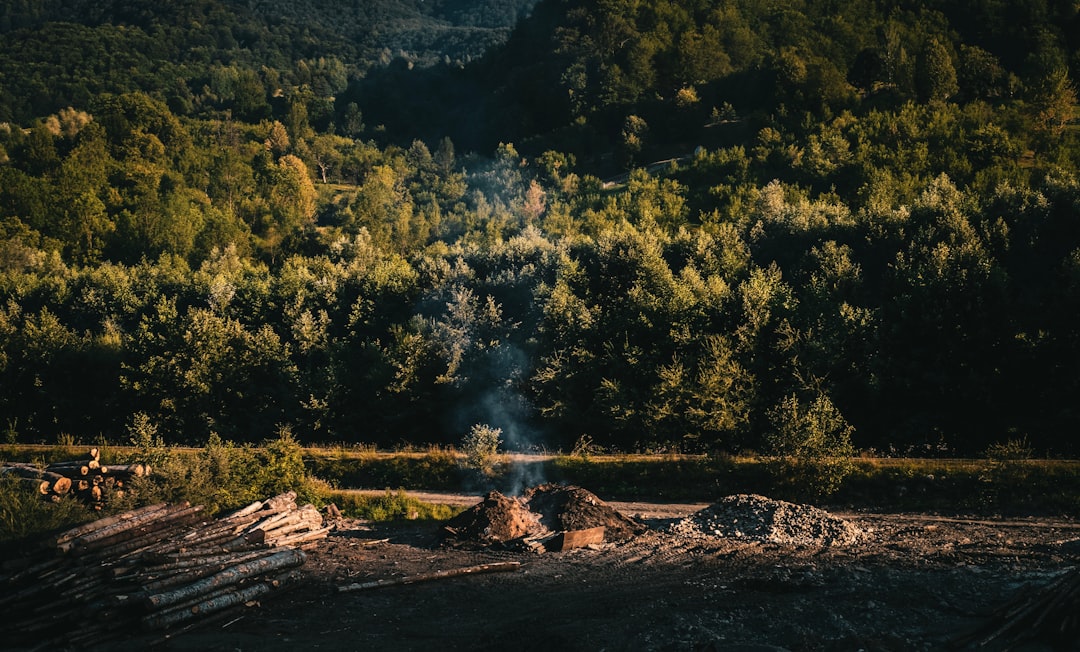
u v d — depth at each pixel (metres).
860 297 51.81
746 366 41.59
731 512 23.77
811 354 40.34
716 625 14.50
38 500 20.59
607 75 171.62
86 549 16.36
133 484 23.25
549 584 18.03
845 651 12.87
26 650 14.20
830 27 166.00
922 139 96.81
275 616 16.08
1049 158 89.56
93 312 67.81
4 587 15.59
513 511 23.14
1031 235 51.81
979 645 12.84
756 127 127.69
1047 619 12.78
